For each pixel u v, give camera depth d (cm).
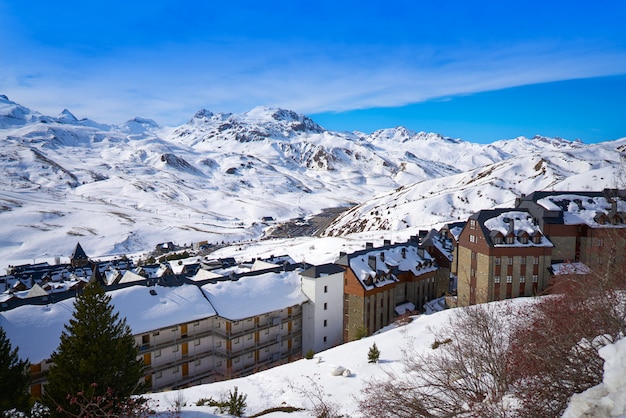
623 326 1619
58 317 4762
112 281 9350
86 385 2764
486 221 6606
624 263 2194
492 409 1573
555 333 1677
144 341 5053
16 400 2752
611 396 1101
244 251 16788
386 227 19625
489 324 2211
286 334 6378
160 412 3378
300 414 3172
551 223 6481
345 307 6862
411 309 7394
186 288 5831
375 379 3709
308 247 15350
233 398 3516
